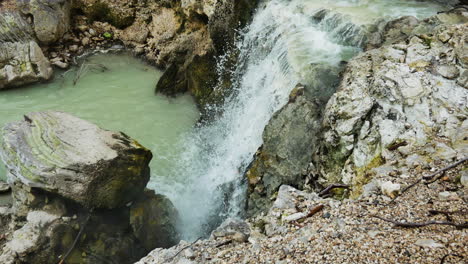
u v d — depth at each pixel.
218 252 4.96
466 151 5.32
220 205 8.48
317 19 9.36
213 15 10.64
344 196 5.90
